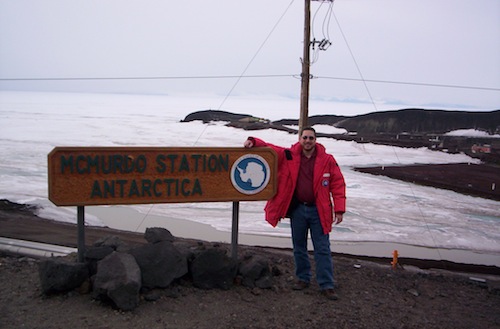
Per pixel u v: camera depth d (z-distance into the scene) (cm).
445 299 534
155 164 480
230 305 460
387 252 1102
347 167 2683
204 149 494
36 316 406
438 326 453
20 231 989
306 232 513
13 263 549
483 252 1156
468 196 1923
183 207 1524
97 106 13575
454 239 1262
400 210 1611
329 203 494
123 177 471
